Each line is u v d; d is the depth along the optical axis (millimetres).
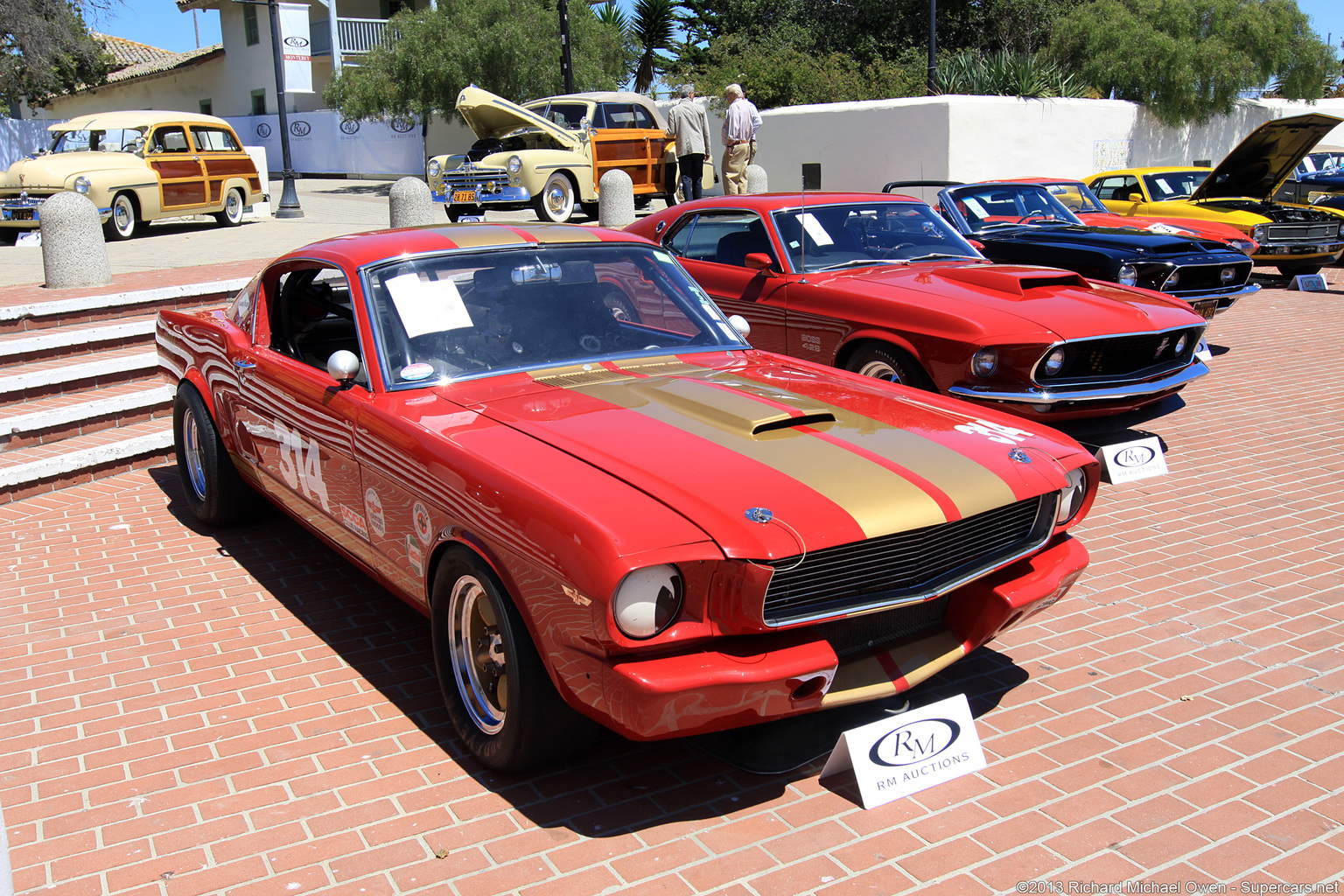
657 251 4457
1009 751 3162
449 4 22516
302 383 3998
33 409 6695
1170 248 8242
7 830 2871
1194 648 3820
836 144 19297
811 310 6324
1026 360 5355
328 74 32656
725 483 2789
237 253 12234
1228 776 2994
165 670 3824
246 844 2775
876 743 2920
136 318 8641
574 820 2852
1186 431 6812
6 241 14859
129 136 14930
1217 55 21156
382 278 3828
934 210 7418
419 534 3279
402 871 2648
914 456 3047
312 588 4598
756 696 2609
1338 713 3332
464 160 15570
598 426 3184
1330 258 13742
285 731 3375
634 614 2498
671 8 39250
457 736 3326
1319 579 4402
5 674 3818
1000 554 3104
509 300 3945
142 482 6273
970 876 2580
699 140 14367
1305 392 7809
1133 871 2590
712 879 2582
